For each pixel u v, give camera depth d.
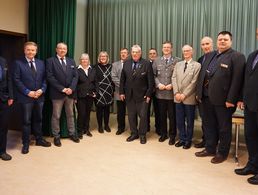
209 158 3.70
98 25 6.89
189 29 6.14
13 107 4.90
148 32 6.48
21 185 2.85
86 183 2.92
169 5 6.25
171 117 4.32
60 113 4.31
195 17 6.05
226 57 3.37
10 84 3.59
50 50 4.70
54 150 3.97
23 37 4.71
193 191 2.77
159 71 4.36
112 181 2.97
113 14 6.76
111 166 3.39
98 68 4.95
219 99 3.40
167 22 6.32
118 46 6.79
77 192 2.72
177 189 2.81
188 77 3.96
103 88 4.93
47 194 2.67
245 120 3.11
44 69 4.11
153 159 3.64
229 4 5.80
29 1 4.73
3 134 3.56
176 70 4.11
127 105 4.48
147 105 4.36
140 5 6.51
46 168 3.30
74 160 3.57
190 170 3.29
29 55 3.91
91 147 4.13
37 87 3.96
